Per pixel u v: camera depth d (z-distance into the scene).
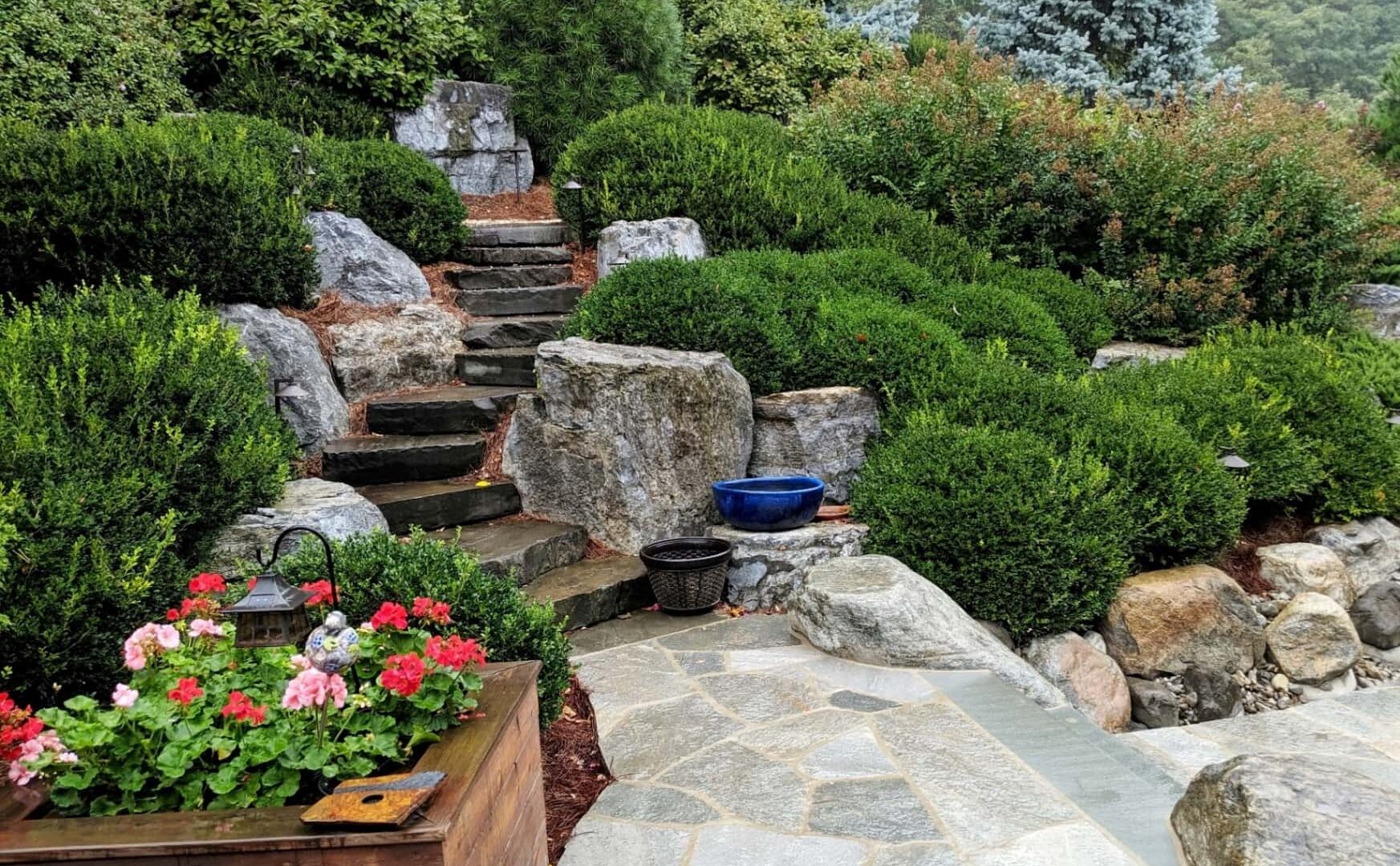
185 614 2.21
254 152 6.06
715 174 7.41
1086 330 7.20
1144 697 4.29
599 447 4.94
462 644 2.08
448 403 5.46
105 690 2.80
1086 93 14.45
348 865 1.60
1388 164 11.71
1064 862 2.44
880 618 3.78
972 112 8.27
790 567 4.60
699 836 2.60
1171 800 2.78
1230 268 7.41
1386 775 3.50
